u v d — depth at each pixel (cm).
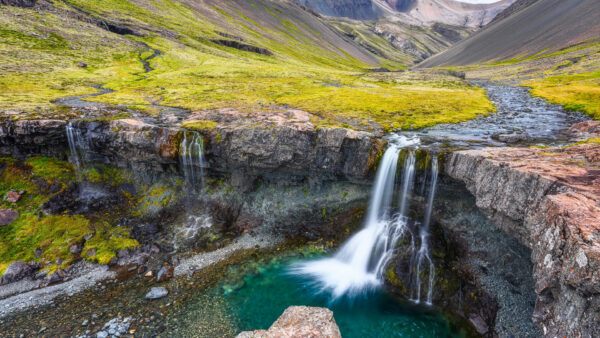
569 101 5741
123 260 2730
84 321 2050
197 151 3359
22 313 2117
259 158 3256
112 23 12781
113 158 3634
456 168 2473
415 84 9712
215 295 2356
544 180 1543
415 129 4081
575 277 1007
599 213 1163
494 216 2014
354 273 2698
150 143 3319
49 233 2825
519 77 10675
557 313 1119
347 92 7375
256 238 3147
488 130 3991
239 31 19575
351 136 3080
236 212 3444
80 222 3019
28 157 3425
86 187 3400
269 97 6406
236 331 2020
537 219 1422
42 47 8969
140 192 3550
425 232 2691
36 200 3073
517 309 2009
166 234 3131
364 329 2073
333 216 3266
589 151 2042
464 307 2159
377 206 3195
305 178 3466
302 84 8725
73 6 12862
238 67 11194
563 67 10431
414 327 2080
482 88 8769
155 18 15738
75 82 7075
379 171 3128
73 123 3422
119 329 1980
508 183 1831
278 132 3231
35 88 5912
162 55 11394
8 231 2758
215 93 6756
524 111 5278
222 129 3325
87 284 2433
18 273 2428
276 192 3525
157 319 2092
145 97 6019
